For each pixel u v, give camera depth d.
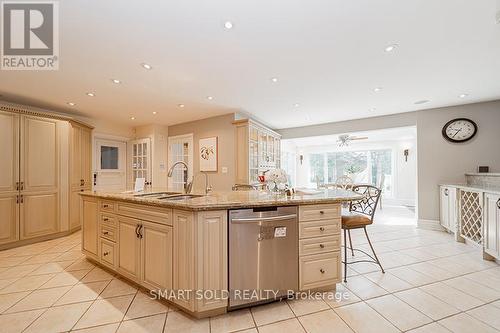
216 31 1.95
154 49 2.24
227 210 1.82
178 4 1.63
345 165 8.84
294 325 1.68
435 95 3.65
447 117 4.29
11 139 3.41
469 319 1.74
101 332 1.61
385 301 1.99
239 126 4.52
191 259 1.73
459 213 3.64
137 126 5.78
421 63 2.56
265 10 1.70
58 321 1.73
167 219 1.90
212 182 4.87
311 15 1.76
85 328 1.65
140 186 2.98
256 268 1.88
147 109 4.34
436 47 2.23
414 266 2.71
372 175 8.38
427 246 3.45
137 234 2.14
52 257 3.04
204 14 1.74
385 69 2.70
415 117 4.58
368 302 1.98
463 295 2.08
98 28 1.91
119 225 2.34
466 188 3.37
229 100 3.83
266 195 2.41
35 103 3.91
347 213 2.63
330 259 2.11
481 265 2.73
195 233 1.73
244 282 1.85
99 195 2.55
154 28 1.91
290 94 3.55
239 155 4.51
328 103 4.04
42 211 3.72
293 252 1.99
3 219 3.32
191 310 1.74
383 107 4.31
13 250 3.31
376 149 8.26
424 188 4.49
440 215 4.31
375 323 1.70
